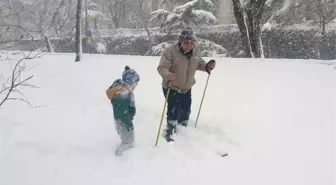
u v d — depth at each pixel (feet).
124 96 15.12
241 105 22.93
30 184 13.17
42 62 43.78
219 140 17.08
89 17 115.96
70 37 106.73
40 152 15.78
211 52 78.79
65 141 16.98
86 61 45.16
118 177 13.58
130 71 15.56
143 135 17.65
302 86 27.71
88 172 14.02
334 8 75.82
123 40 110.63
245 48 62.95
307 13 77.71
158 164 14.49
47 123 19.45
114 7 144.15
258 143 16.55
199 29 90.74
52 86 29.07
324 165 14.32
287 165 14.38
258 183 13.06
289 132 17.84
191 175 13.65
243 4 62.54
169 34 82.64
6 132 17.80
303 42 79.61
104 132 18.29
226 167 14.30
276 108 21.94
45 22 99.86
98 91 27.53
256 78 31.40
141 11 118.42
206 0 80.28
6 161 14.94
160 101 24.61
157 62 42.55
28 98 24.58
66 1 114.11
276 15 66.49
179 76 17.29
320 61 42.14
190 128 18.54
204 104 23.52
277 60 43.88
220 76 32.94
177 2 87.86
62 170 14.21
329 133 17.57
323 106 22.11
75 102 23.80
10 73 33.50
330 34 76.64
